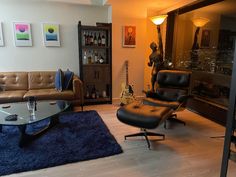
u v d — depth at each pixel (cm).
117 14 417
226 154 129
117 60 439
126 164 201
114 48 431
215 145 243
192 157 215
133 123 224
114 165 199
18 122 221
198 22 372
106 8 436
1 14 375
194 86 382
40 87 391
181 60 430
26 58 403
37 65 412
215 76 329
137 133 261
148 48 458
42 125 298
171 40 454
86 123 309
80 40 397
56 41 414
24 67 405
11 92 353
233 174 184
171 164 201
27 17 390
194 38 386
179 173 186
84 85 414
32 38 399
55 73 404
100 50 438
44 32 403
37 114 246
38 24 398
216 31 330
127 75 445
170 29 450
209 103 340
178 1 381
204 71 362
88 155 214
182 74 313
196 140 258
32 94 342
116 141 250
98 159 210
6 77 376
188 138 264
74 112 364
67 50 426
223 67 318
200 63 374
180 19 426
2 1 371
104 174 184
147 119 215
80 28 391
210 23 343
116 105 422
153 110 237
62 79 371
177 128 299
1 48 385
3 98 325
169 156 217
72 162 203
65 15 412
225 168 131
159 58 399
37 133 255
